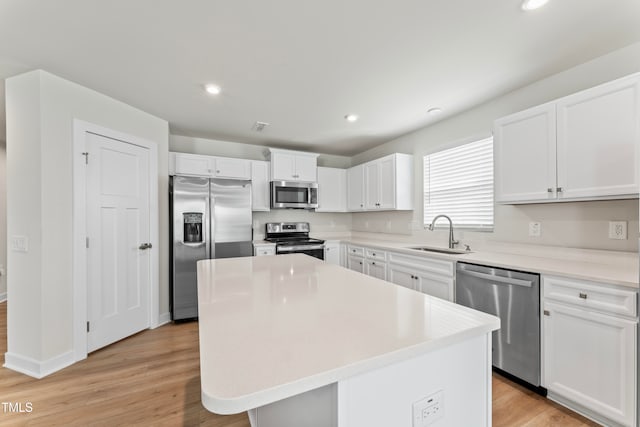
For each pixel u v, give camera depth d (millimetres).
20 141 2059
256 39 1713
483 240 2664
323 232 4766
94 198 2363
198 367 2131
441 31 1638
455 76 2164
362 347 685
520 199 2070
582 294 1530
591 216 1928
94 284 2357
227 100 2600
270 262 1951
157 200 2941
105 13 1479
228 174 3676
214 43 1750
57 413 1621
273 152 3926
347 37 1695
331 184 4512
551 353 1664
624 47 1787
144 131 2854
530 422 1522
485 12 1480
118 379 1964
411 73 2117
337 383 616
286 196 3986
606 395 1442
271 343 708
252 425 1463
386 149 4062
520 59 1930
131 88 2340
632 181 1530
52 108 2084
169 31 1632
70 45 1754
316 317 896
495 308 1966
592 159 1688
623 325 1384
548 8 1444
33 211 2027
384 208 3682
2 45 1746
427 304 1033
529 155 2016
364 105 2709
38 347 2008
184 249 3084
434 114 2953
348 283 1359
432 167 3312
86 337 2273
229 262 1949
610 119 1614
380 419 675
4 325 2830
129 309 2668
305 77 2176
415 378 731
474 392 846
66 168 2170
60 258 2119
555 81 2129
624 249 1774
